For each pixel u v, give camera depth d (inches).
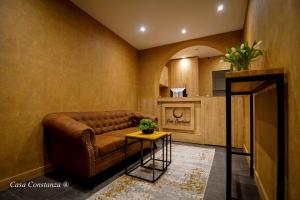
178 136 155.8
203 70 239.8
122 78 152.9
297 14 35.0
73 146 72.6
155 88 174.9
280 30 44.7
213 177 78.1
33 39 80.1
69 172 79.6
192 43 157.4
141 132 94.3
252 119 80.4
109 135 99.0
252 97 81.0
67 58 98.0
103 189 67.7
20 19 74.9
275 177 49.4
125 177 78.7
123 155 91.7
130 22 126.3
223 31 141.7
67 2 98.7
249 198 61.8
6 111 69.5
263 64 64.2
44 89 84.9
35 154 80.3
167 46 168.7
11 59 71.4
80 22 107.7
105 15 116.5
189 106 151.2
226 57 63.8
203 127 144.7
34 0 80.9
